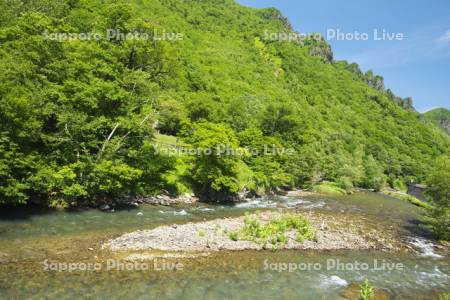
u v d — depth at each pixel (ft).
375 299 64.03
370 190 288.30
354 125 523.29
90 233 85.40
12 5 152.87
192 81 362.74
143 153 130.52
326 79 655.35
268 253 82.79
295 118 278.67
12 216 92.84
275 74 592.19
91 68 117.80
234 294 60.29
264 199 170.71
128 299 54.60
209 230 94.58
